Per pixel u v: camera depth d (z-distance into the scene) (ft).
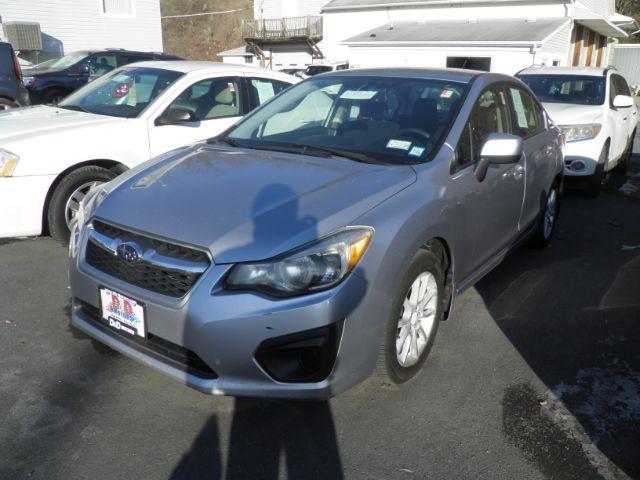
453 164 10.91
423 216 9.48
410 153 10.93
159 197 9.34
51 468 7.97
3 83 34.63
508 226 13.67
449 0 89.20
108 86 19.26
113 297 8.87
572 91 27.71
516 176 13.52
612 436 9.09
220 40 207.21
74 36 68.44
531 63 72.54
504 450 8.68
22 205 14.93
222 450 8.49
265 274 7.93
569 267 16.76
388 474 8.11
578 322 13.14
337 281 8.14
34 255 15.96
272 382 8.13
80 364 10.61
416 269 9.50
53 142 15.30
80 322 9.64
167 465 8.15
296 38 113.29
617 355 11.67
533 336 12.38
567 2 79.92
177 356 8.57
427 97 12.26
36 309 12.75
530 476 8.16
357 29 103.14
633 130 32.09
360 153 11.06
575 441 8.93
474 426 9.21
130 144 16.61
